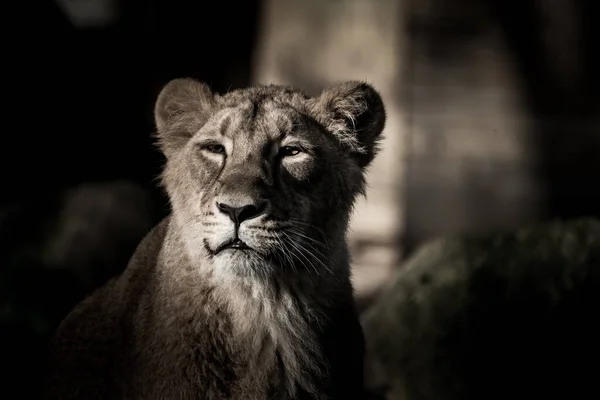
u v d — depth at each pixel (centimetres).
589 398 937
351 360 800
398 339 1012
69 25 2181
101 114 2145
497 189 2089
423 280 1032
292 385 753
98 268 1470
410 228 2025
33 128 1975
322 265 773
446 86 2061
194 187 777
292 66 1753
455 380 975
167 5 2444
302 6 1748
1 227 1495
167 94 852
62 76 2089
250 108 784
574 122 2133
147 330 745
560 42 2123
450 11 2047
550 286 959
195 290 746
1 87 1933
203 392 735
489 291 983
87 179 2047
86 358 790
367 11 1730
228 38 2522
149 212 1662
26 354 909
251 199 723
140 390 735
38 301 1266
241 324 746
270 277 749
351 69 1736
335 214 795
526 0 2086
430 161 2056
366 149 855
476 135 2075
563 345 945
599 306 946
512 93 2088
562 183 2122
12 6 1989
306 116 803
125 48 2309
